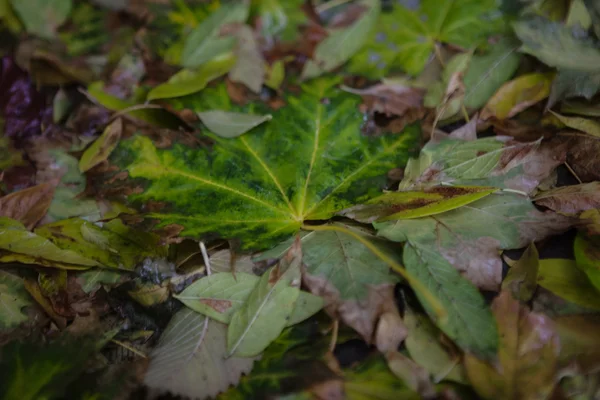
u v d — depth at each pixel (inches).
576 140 15.7
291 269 13.8
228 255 14.7
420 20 17.3
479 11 17.1
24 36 16.5
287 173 14.8
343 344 13.8
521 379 12.8
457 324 13.1
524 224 14.5
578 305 13.7
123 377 13.2
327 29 17.4
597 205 14.6
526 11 17.0
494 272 14.0
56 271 14.8
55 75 16.6
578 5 16.8
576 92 15.9
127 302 14.6
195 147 14.8
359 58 17.2
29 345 13.4
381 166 14.9
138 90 16.5
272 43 17.1
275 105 15.5
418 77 17.1
